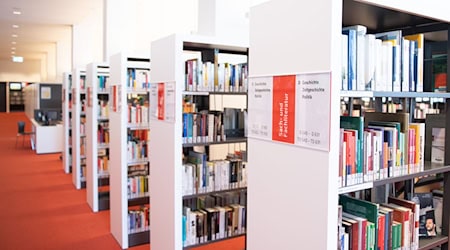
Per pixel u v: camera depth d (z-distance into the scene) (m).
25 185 7.02
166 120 3.24
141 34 8.67
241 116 3.86
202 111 3.73
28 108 18.30
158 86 3.41
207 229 3.49
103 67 5.66
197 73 3.41
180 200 3.16
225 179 3.59
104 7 6.88
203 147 4.50
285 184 1.88
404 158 2.17
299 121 1.78
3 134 15.18
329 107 1.60
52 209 5.57
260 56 2.06
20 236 4.45
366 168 1.92
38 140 10.57
